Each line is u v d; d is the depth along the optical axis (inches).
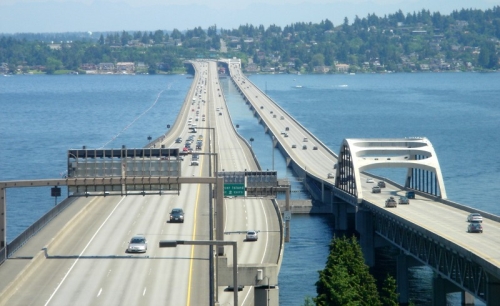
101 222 6879.9
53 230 6451.8
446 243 5679.1
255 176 7322.8
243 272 5064.0
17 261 5388.8
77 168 5703.7
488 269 4950.8
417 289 6510.8
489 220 6776.6
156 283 4847.4
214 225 6387.8
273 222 7509.8
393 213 7071.9
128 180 5703.7
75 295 4576.8
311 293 6077.8
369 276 5132.9
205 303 4411.9
